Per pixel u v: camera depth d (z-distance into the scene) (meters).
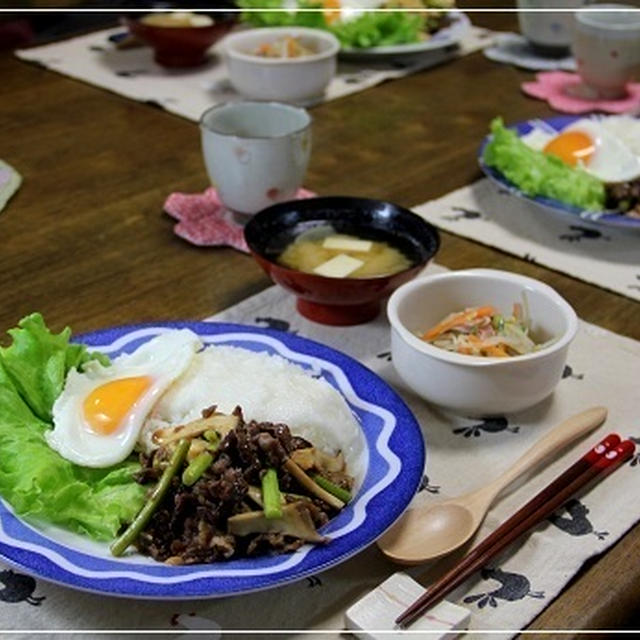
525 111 1.89
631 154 1.49
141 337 1.06
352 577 0.85
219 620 0.81
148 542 0.82
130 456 0.89
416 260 1.25
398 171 1.63
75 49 2.09
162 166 1.62
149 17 2.05
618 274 1.35
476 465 0.99
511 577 0.86
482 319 1.10
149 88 1.91
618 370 1.15
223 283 1.31
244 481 0.82
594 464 0.97
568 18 2.09
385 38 2.05
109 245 1.38
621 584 0.86
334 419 0.93
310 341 1.07
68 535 0.83
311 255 1.25
